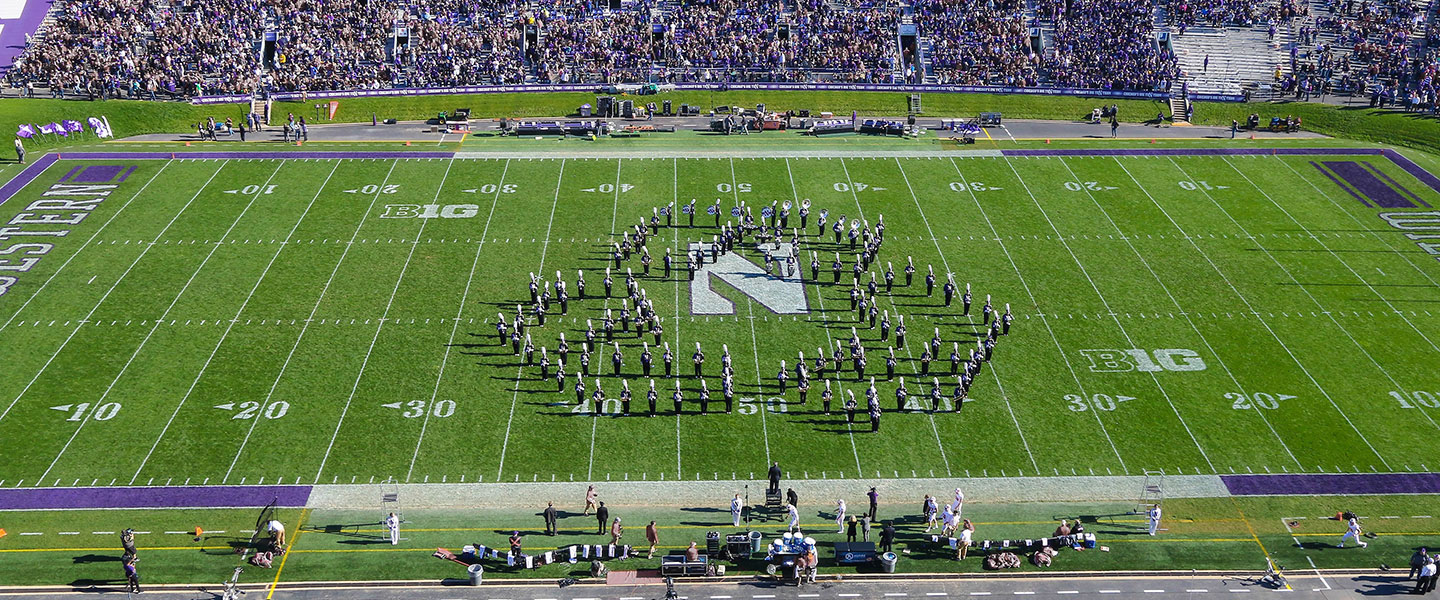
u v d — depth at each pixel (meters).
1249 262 56.81
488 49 83.25
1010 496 39.56
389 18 84.06
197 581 34.09
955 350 45.97
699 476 40.34
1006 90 81.19
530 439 42.19
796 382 45.88
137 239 57.16
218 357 46.91
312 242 57.38
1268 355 48.47
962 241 58.81
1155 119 78.56
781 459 41.31
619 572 34.94
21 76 76.75
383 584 34.19
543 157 69.75
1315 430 43.34
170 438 41.66
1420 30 85.62
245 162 67.75
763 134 74.75
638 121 77.31
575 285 53.53
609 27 84.81
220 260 55.16
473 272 54.72
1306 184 66.44
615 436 42.47
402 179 65.75
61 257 54.94
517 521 37.78
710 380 46.03
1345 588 34.53
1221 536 37.34
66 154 67.75
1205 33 85.81
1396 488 40.03
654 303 51.91
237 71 79.00
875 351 48.25
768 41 84.56
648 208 62.53
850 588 34.31
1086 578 34.91
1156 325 50.72
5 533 36.25
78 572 34.44
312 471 40.12
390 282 53.44
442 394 44.81
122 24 80.75
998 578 34.88
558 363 46.66
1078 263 56.44
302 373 45.97
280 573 34.62
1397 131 74.62
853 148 72.06
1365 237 59.75
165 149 69.44
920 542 36.78
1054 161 69.94
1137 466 41.22
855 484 40.03
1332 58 83.25
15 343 47.41
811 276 54.81
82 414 42.88
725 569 35.25
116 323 49.25
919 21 86.06
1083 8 86.94
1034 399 45.16
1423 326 50.84
